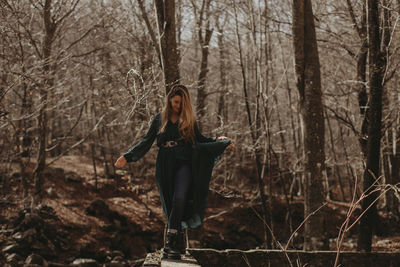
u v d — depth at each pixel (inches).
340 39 481.4
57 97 458.9
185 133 149.0
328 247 302.0
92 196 554.9
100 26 463.8
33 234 392.2
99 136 639.8
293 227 569.6
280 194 661.3
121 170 673.0
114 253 438.6
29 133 573.3
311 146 308.0
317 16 498.9
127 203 553.9
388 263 195.8
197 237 301.1
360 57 450.9
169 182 148.7
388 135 573.3
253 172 709.3
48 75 378.6
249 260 185.0
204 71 560.7
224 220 561.9
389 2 388.5
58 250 406.6
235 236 535.2
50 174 582.9
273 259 186.5
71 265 374.0
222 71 639.1
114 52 521.0
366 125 419.8
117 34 505.7
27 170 559.2
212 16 560.7
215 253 183.0
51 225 424.2
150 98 329.7
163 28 282.8
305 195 310.0
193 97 555.2
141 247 476.1
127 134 575.8
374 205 287.7
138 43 454.3
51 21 468.4
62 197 525.3
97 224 476.4
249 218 576.7
